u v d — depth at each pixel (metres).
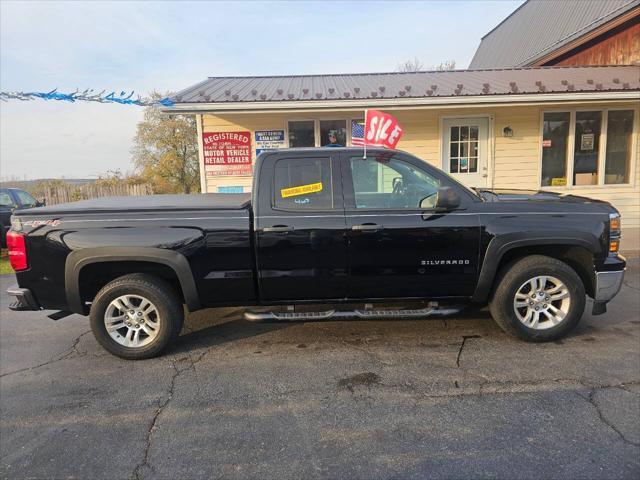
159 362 3.93
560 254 4.21
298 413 3.05
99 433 2.88
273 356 3.98
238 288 3.96
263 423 2.94
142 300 3.92
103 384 3.54
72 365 3.92
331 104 7.90
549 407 3.02
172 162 23.06
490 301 4.16
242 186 9.17
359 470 2.46
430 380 3.45
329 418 2.98
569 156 9.34
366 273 3.95
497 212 3.93
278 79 10.75
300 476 2.42
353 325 4.70
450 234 3.90
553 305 4.10
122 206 3.96
